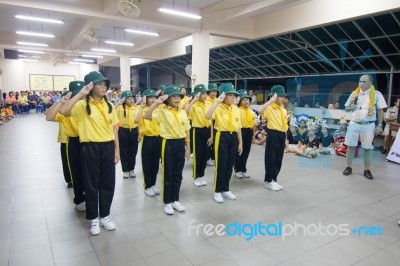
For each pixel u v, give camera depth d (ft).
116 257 6.93
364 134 13.51
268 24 24.03
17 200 10.43
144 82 55.21
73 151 9.01
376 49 20.56
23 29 32.94
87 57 50.14
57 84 55.06
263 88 36.63
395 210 9.94
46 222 8.73
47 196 10.87
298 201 10.64
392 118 19.16
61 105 7.67
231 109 10.32
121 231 8.23
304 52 25.02
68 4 19.74
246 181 13.10
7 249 7.22
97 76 7.81
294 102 29.14
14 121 35.70
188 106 11.40
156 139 10.66
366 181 13.20
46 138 24.04
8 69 49.47
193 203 10.35
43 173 13.96
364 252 7.31
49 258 6.86
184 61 40.81
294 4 21.21
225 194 10.87
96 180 7.96
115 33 33.55
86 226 8.50
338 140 19.11
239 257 7.00
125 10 16.67
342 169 15.24
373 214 9.58
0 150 19.19
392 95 22.86
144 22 21.99
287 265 6.70
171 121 9.01
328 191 11.77
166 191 9.34
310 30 21.68
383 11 16.52
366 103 13.41
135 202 10.38
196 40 24.44
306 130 19.58
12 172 14.05
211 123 11.86
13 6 18.43
